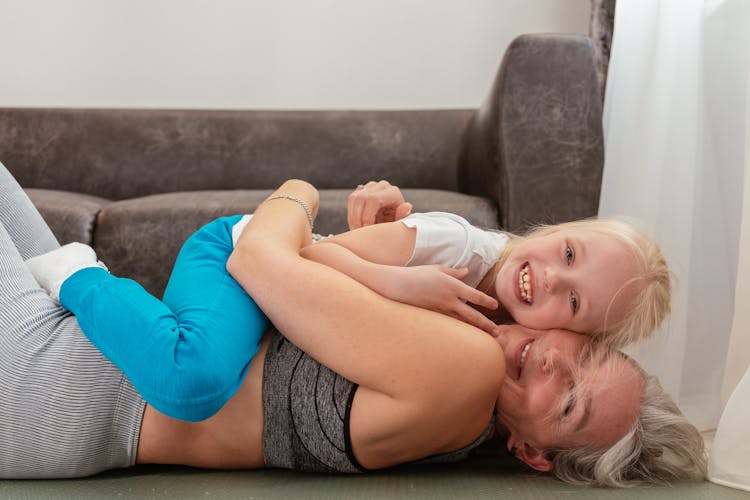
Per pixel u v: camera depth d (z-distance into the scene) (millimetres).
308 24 3162
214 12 3152
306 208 1339
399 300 1134
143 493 995
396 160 2850
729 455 1156
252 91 3186
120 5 3146
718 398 1744
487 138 2271
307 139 2867
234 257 1158
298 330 1078
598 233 1223
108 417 1097
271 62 3176
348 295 1070
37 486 1062
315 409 1082
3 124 2873
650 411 1182
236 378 1062
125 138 2859
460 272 1161
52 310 1129
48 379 1080
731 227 1851
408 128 2873
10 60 3170
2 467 1087
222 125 2881
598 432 1133
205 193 2328
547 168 2127
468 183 2680
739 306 1446
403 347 1030
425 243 1258
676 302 1850
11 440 1072
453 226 1296
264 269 1117
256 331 1122
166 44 3168
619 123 2254
